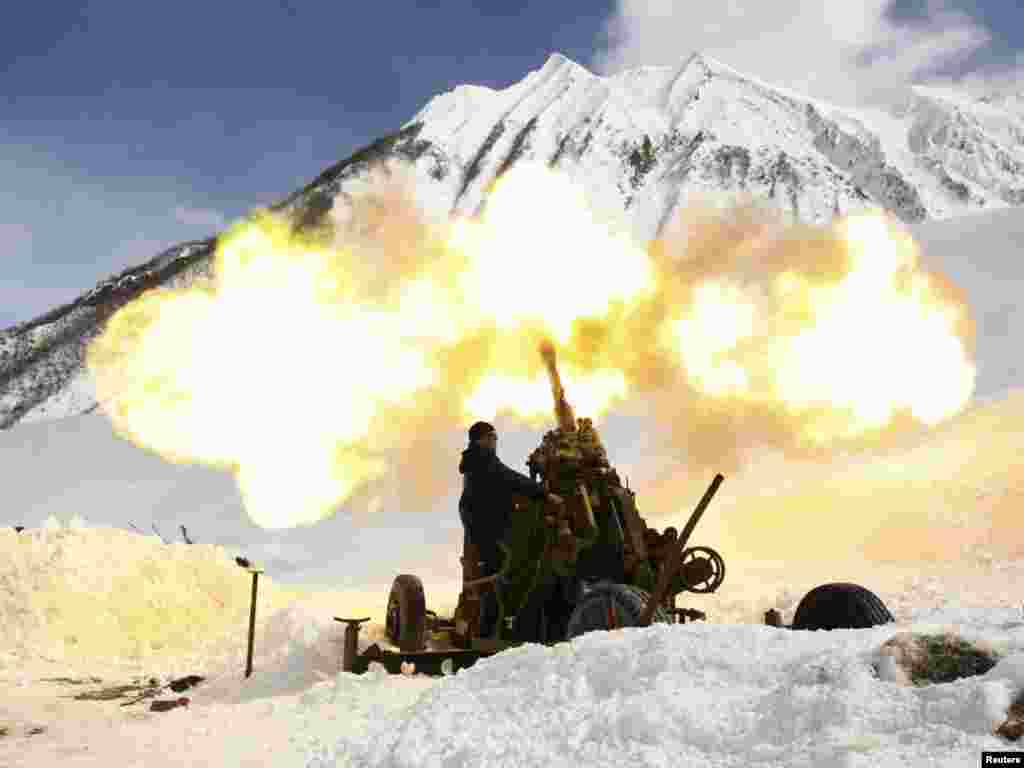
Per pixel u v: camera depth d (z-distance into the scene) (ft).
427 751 13.57
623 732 12.13
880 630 13.09
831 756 10.14
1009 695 10.28
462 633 26.21
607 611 18.97
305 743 18.20
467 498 26.07
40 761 18.88
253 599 28.50
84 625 39.29
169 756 18.52
